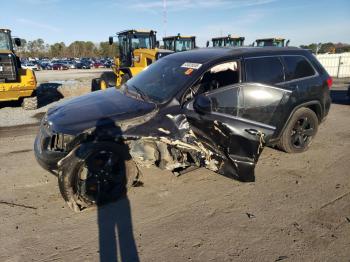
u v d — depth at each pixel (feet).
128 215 12.68
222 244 10.89
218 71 15.70
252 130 15.61
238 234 11.43
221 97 15.16
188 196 14.15
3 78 35.04
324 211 12.90
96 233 11.56
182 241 11.07
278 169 17.02
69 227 11.92
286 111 17.29
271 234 11.41
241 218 12.43
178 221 12.26
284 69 17.71
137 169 14.07
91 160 12.74
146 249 10.68
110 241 11.10
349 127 25.61
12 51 40.14
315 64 19.22
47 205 13.50
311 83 18.49
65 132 12.99
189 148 14.06
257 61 16.85
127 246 10.84
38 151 14.15
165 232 11.59
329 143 21.24
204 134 14.51
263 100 16.29
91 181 13.02
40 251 10.59
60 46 363.97
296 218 12.41
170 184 15.25
